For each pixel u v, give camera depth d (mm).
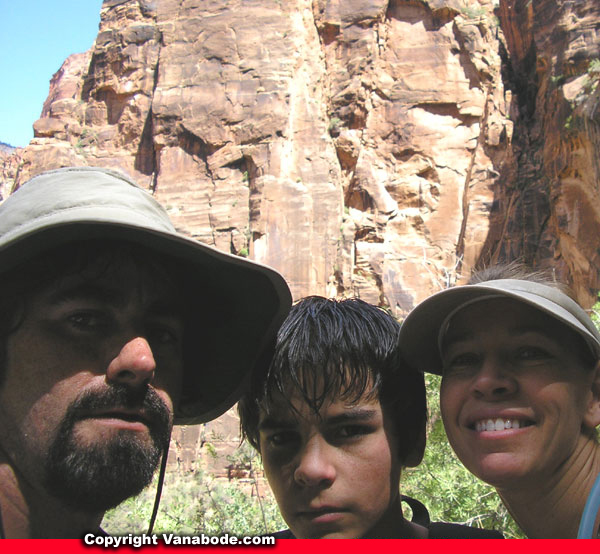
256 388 563
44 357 427
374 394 548
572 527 523
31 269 438
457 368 564
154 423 448
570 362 529
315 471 529
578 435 527
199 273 527
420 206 9016
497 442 520
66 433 417
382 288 8570
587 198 6688
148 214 460
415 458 596
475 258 8570
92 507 423
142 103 10211
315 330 548
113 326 447
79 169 463
